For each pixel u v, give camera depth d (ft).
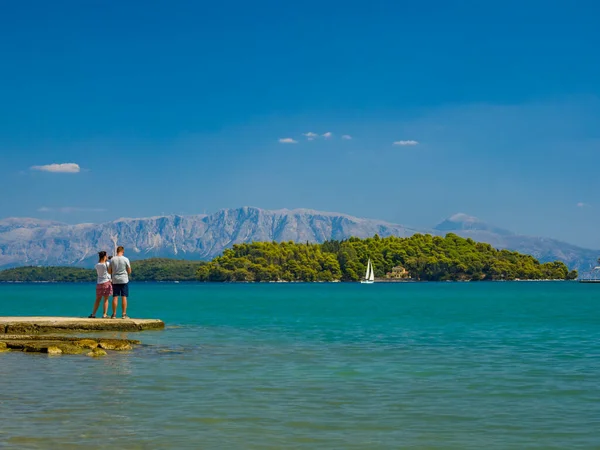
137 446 35.83
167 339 94.17
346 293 510.99
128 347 79.82
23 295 438.81
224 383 55.42
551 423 41.81
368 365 67.00
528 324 131.13
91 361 68.39
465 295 431.02
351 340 94.63
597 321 140.67
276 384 55.06
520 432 39.63
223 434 38.55
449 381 56.95
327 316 164.66
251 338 96.94
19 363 66.28
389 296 412.77
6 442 36.22
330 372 62.03
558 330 114.52
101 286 105.09
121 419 41.81
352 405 46.75
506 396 50.42
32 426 39.75
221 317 159.94
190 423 41.01
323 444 36.76
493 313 180.55
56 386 53.06
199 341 91.61
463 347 84.89
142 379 56.95
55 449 34.99
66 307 229.66
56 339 85.71
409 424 41.37
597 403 47.80
